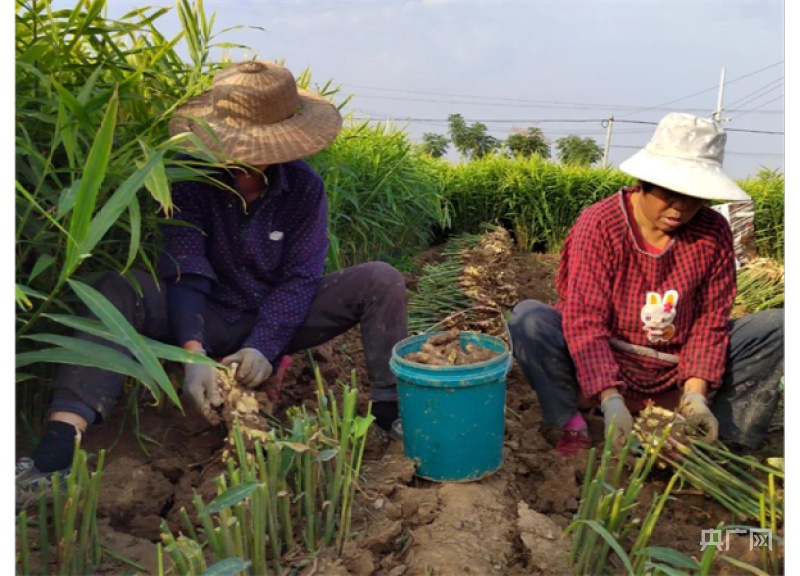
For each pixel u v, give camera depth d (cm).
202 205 227
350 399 179
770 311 228
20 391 205
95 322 157
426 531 184
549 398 235
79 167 187
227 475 194
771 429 257
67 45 208
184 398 239
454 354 216
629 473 218
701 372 224
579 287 227
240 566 131
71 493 150
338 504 179
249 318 241
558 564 171
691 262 225
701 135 209
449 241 710
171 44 249
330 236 369
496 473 223
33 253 202
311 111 228
